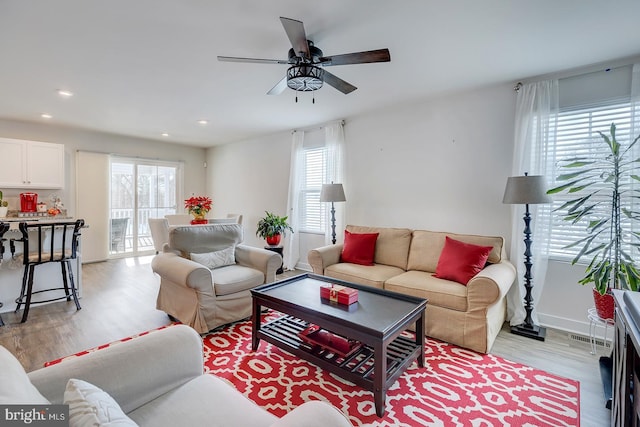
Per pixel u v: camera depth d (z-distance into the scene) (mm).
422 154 3758
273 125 4965
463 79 3057
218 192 6973
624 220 2584
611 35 2227
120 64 2721
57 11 1939
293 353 2166
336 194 3996
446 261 2898
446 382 2055
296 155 5117
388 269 3293
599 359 2312
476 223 3395
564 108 2865
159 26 2127
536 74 2926
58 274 3527
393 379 1848
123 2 1856
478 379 2090
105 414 745
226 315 2855
